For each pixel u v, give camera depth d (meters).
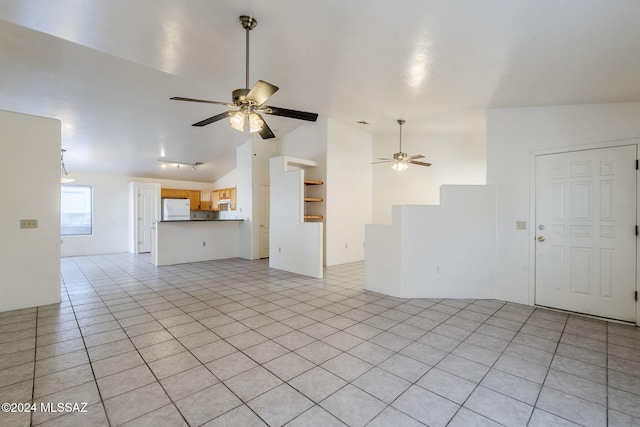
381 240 4.18
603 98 3.13
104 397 1.81
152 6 2.14
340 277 5.16
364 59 2.91
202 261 6.75
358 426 1.58
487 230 3.90
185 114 5.07
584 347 2.53
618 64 2.45
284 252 5.74
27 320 3.06
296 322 3.06
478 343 2.60
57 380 1.98
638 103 3.09
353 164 6.63
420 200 6.90
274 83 3.65
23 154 3.37
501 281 3.86
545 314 3.36
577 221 3.38
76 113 4.68
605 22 1.93
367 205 7.01
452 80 3.18
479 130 6.04
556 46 2.29
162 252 6.21
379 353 2.40
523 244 3.72
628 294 3.09
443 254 3.94
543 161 3.61
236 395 1.84
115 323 3.00
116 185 8.08
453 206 3.92
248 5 2.12
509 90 3.25
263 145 7.09
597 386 1.97
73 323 2.99
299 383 1.97
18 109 4.38
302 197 5.46
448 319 3.18
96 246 7.77
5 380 1.98
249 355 2.35
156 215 8.15
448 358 2.33
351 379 2.03
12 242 3.33
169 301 3.76
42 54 3.29
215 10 2.18
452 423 1.62
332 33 2.46
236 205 7.99
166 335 2.72
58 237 3.63
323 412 1.69
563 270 3.46
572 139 3.42
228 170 8.87
